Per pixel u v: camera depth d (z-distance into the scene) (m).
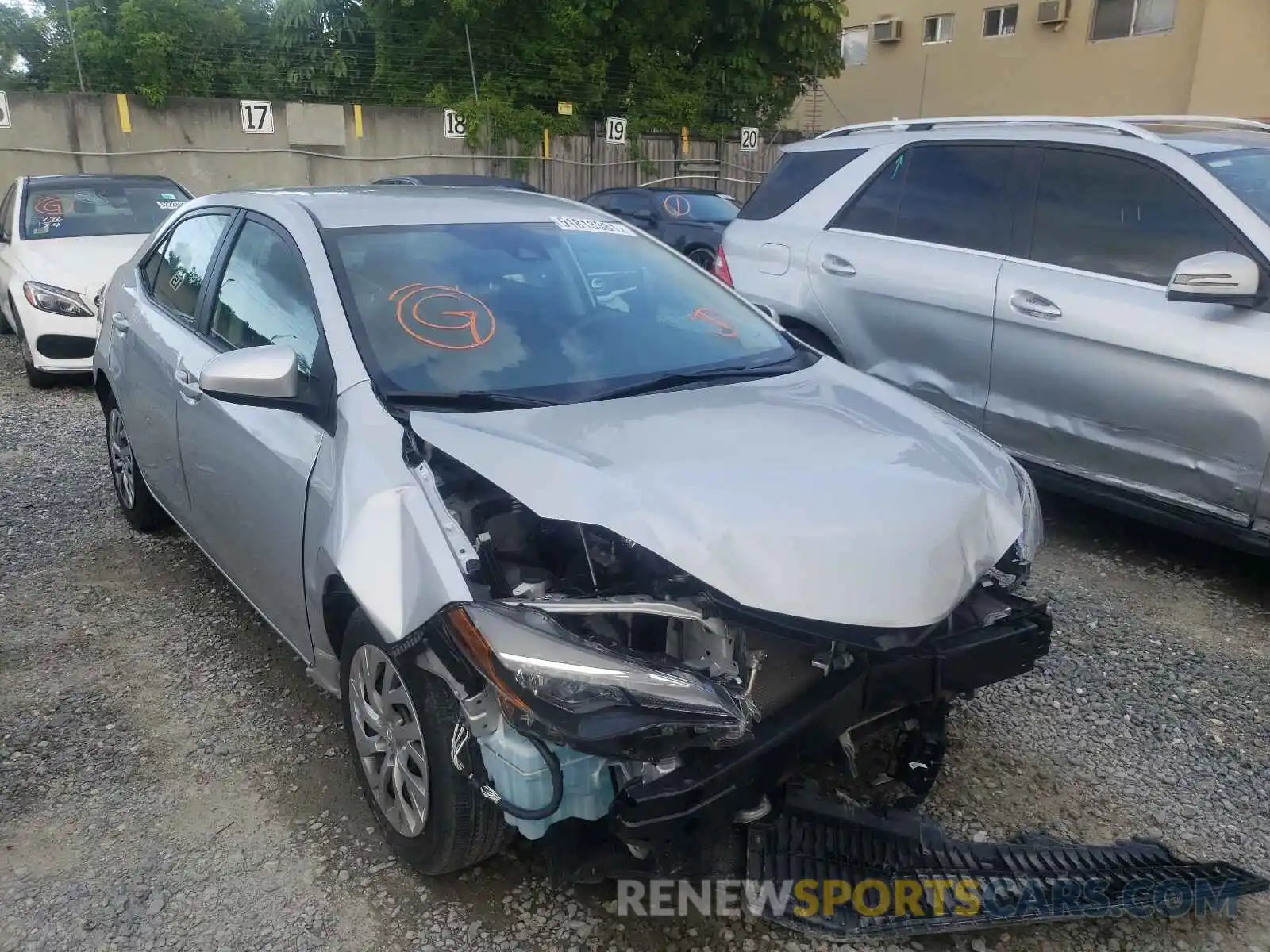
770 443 2.79
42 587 4.55
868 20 24.69
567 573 2.64
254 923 2.63
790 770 2.39
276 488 3.13
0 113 14.88
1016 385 5.02
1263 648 4.12
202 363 3.77
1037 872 2.73
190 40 17.62
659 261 3.99
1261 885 2.69
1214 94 18.28
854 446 2.83
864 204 5.84
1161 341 4.41
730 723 2.25
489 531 2.66
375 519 2.57
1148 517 4.63
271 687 3.75
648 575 2.50
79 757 3.32
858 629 2.43
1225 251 4.24
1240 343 4.17
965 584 2.56
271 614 3.43
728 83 20.98
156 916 2.65
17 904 2.69
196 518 4.02
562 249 3.77
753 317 3.91
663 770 2.30
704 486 2.52
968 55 22.62
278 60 18.83
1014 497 2.90
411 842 2.71
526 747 2.26
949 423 3.24
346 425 2.87
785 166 6.45
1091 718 3.61
